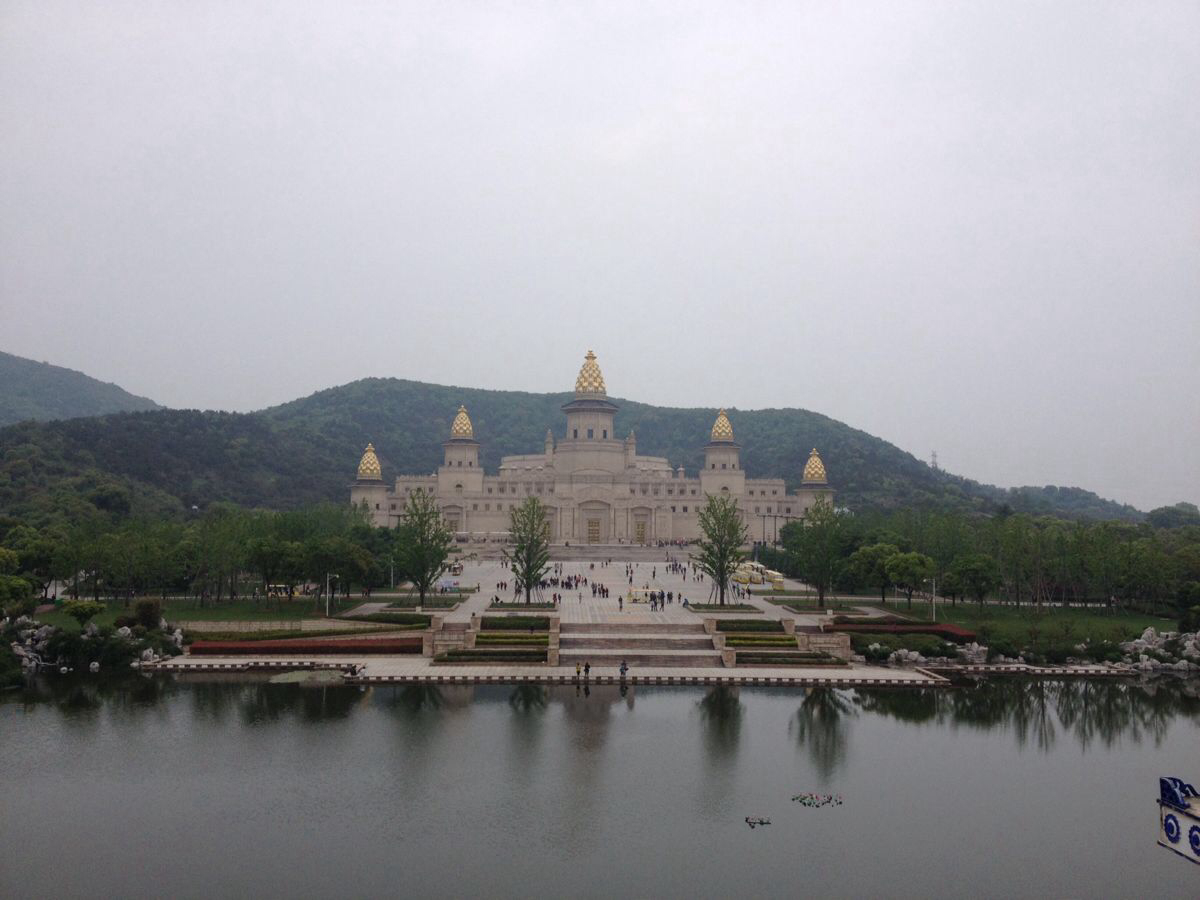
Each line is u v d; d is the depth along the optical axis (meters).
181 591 175.50
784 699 106.06
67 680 112.06
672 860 65.44
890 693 110.94
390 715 97.44
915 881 63.22
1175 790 57.41
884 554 167.62
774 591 191.38
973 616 158.50
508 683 111.00
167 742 88.44
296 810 73.00
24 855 65.50
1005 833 71.06
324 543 152.75
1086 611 168.88
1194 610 142.88
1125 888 62.84
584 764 83.44
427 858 65.12
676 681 112.00
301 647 124.56
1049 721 100.81
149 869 63.41
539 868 63.94
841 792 78.56
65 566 151.25
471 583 196.38
